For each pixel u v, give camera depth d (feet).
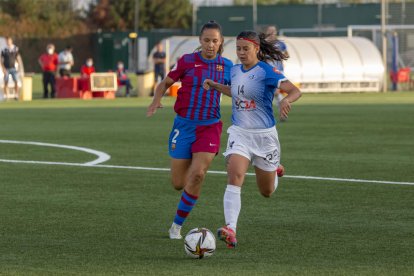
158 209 80.38
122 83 304.50
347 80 321.52
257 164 67.51
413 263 58.49
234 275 55.21
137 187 93.71
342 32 521.65
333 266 57.72
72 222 73.92
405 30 453.17
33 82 433.48
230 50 315.99
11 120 188.24
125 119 191.11
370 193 89.51
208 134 69.51
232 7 535.19
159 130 162.71
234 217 63.31
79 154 124.06
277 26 530.27
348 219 75.20
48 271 56.39
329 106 232.94
